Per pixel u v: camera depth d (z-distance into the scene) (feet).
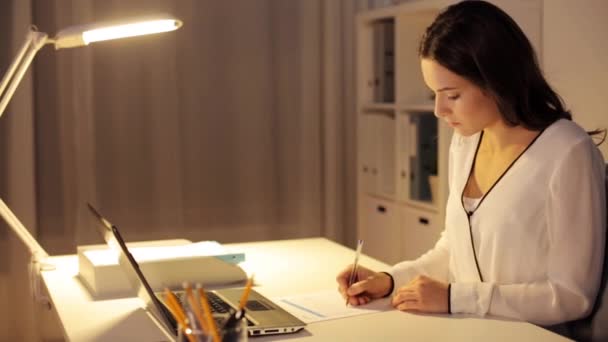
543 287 4.78
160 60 10.31
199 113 10.68
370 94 10.36
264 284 5.71
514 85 4.86
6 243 9.73
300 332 4.51
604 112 6.79
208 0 10.54
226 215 10.97
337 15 11.25
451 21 4.88
